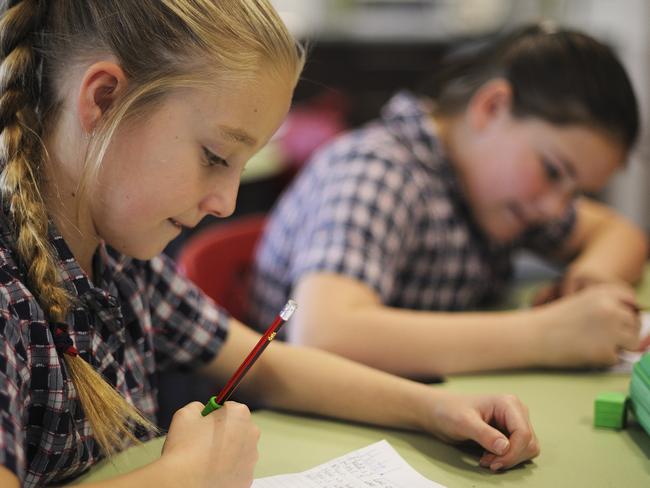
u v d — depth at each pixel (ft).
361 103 14.24
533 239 6.13
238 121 2.90
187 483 2.66
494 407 3.38
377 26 14.62
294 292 4.61
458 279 5.38
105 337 3.28
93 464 3.17
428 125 5.27
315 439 3.42
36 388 2.85
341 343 4.26
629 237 6.09
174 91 2.84
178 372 3.89
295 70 3.08
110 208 2.93
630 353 4.42
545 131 4.84
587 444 3.41
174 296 3.74
